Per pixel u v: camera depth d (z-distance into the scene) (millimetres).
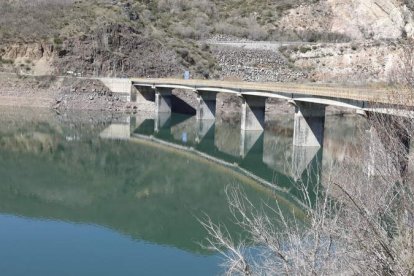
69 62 90812
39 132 64438
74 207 35125
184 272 23641
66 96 86062
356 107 41281
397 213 10133
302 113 53094
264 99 67062
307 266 9875
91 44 93250
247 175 43438
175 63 97562
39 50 91125
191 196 37344
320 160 46125
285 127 72500
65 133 64625
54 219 32375
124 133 66688
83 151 54531
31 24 95875
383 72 90000
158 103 84688
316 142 53719
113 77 91375
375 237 9414
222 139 63406
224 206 34062
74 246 27203
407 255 9016
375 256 9250
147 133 67375
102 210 34406
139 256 25766
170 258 25469
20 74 88562
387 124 13641
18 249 26516
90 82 88188
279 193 34125
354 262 9695
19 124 69375
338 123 74812
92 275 23297
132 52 96062
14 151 53094
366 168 12234
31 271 23641
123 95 88062
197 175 44531
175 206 34938
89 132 66250
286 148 56781
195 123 76750
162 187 40531
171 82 80312
